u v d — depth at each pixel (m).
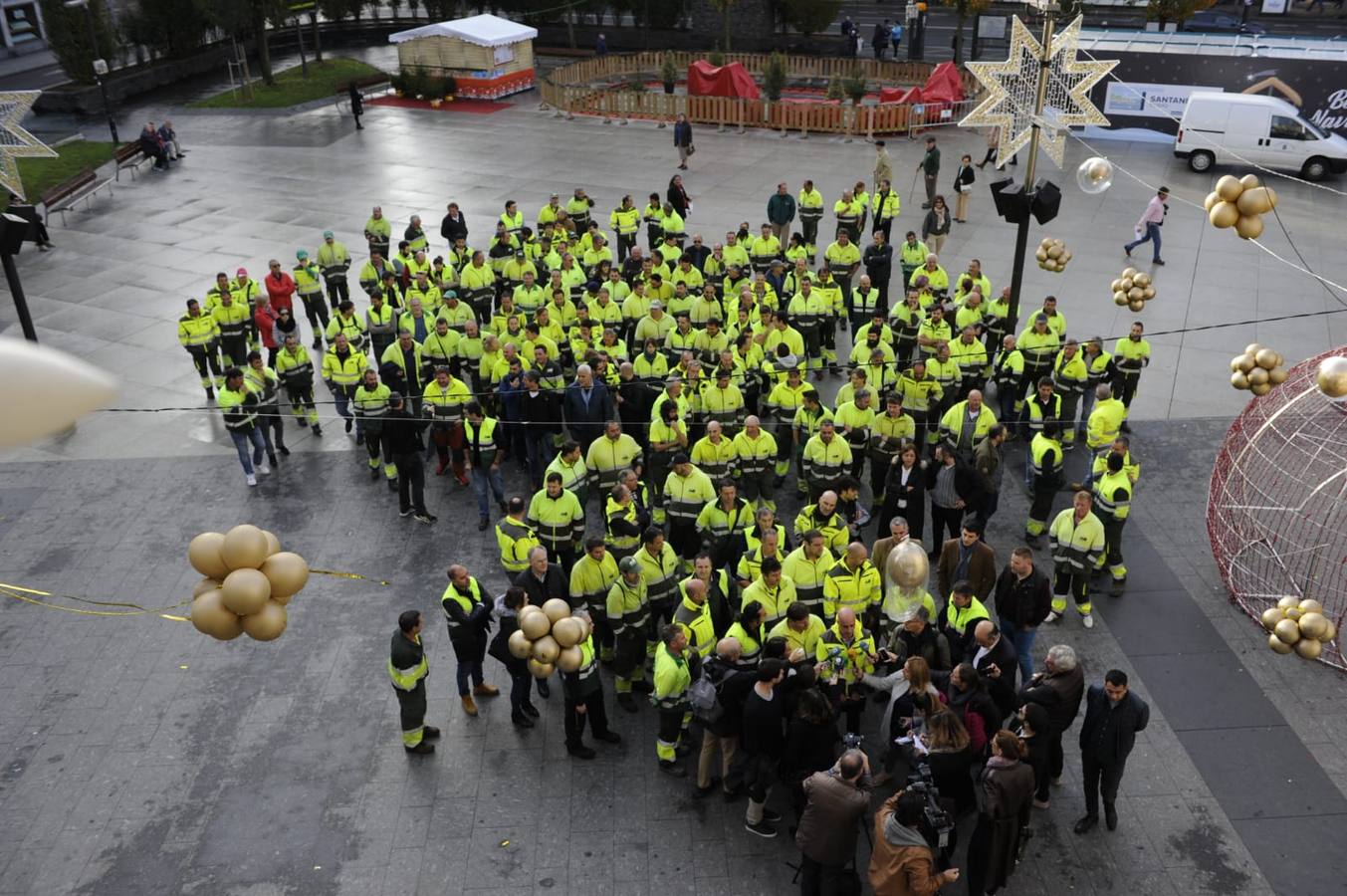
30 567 13.48
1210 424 16.25
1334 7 49.19
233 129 35.62
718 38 48.22
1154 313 20.02
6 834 9.61
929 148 24.66
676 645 9.30
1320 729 10.46
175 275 23.16
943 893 8.77
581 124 35.31
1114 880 8.85
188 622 12.44
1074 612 12.19
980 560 10.86
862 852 9.17
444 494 15.02
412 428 13.69
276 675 11.57
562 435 15.89
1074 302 20.53
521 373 14.88
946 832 8.61
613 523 11.09
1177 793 9.73
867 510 14.23
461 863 9.17
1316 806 9.57
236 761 10.39
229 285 18.64
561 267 19.05
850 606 10.31
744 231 20.06
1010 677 9.52
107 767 10.36
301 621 12.40
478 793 9.90
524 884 8.95
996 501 12.86
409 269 19.72
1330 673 11.20
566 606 8.73
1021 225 14.60
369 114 37.16
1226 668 11.29
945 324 15.36
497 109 37.81
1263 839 9.23
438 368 14.48
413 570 13.28
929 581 12.79
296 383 16.06
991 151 29.09
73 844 9.50
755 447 13.02
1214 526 12.55
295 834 9.53
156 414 17.31
